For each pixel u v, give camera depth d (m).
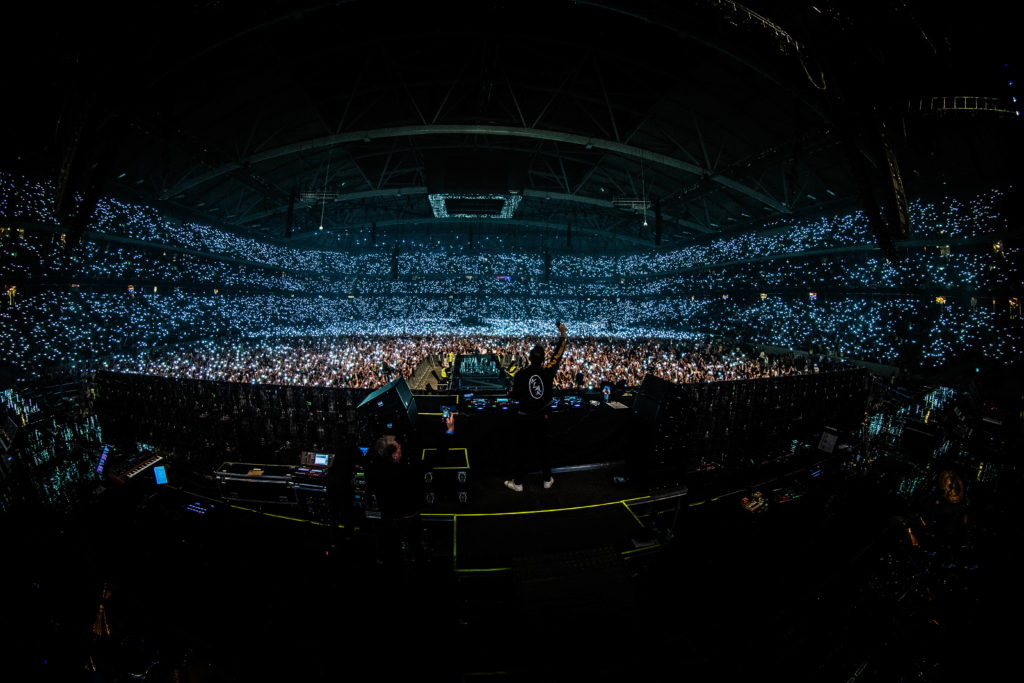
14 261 17.50
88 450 7.09
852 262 24.22
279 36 13.67
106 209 20.22
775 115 15.29
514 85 17.38
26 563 4.06
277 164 23.81
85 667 2.86
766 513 5.51
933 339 19.55
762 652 3.11
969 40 6.77
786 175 20.02
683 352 25.61
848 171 17.77
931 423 7.94
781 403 9.06
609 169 26.75
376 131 18.56
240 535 4.82
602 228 42.06
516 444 5.54
